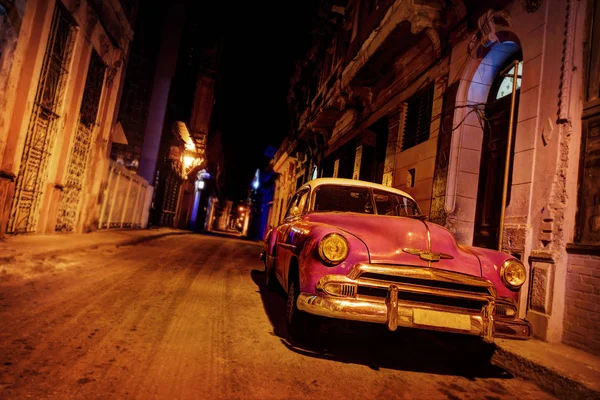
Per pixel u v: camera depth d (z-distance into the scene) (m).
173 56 16.77
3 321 2.82
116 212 12.77
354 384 2.53
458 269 2.97
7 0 5.27
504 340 3.75
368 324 3.99
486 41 5.87
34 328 2.76
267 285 5.58
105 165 10.77
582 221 3.88
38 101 6.75
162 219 21.47
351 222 3.37
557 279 3.92
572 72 4.18
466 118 6.45
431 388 2.66
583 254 3.77
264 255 6.31
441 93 7.13
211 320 3.61
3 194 5.88
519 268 3.09
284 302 4.90
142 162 16.62
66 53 7.56
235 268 7.99
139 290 4.52
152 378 2.20
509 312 3.00
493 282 3.02
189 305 4.11
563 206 4.00
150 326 3.18
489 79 6.41
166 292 4.61
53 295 3.76
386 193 4.56
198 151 23.52
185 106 20.70
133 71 16.25
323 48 16.62
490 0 5.84
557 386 2.86
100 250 7.61
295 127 21.59
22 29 5.66
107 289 4.34
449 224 6.21
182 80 18.78
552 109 4.32
